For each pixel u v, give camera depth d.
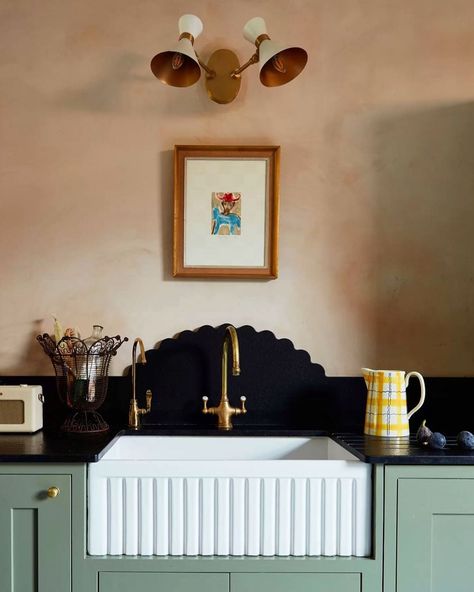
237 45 2.17
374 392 1.93
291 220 2.17
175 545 1.63
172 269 2.15
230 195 2.15
